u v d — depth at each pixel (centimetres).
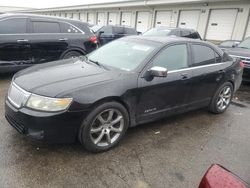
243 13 1738
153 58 387
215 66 480
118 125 357
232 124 476
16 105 316
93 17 3475
